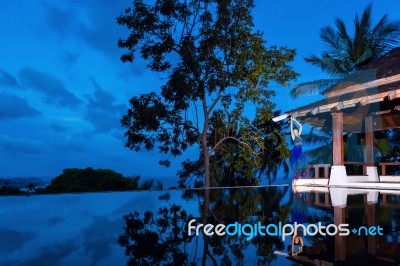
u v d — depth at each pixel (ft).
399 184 26.58
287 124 43.39
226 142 44.78
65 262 5.74
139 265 5.57
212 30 39.04
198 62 39.86
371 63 33.96
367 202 17.78
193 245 7.24
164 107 38.86
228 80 40.22
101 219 11.44
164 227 9.64
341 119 30.48
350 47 56.95
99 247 6.97
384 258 6.21
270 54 40.16
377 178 32.37
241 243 7.39
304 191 27.14
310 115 34.04
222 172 44.68
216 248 6.92
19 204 17.52
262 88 40.68
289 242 7.57
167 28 39.63
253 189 33.22
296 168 37.40
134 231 8.94
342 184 30.71
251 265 5.68
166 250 6.73
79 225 10.00
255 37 39.06
